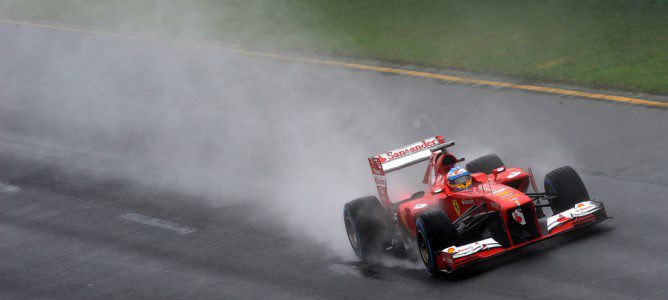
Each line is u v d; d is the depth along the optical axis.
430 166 45.34
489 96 68.31
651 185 48.84
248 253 48.84
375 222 44.00
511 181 42.50
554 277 39.41
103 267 49.56
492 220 41.00
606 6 82.12
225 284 45.28
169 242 51.84
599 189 49.69
